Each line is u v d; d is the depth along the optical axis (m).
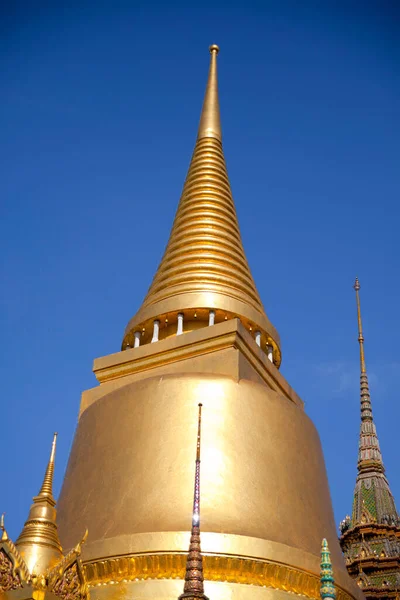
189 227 44.62
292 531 32.44
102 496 33.59
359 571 43.78
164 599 28.45
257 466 33.84
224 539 29.72
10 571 26.28
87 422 37.47
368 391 51.69
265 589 29.41
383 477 47.78
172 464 33.22
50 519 28.62
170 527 30.67
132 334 41.88
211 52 55.09
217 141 49.88
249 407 35.66
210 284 41.25
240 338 37.69
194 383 35.81
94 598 29.19
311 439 37.62
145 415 35.38
